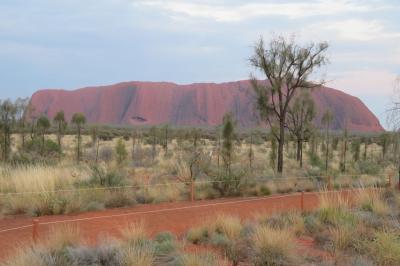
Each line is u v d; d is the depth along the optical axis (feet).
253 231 29.50
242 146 176.76
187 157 66.59
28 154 71.92
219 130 98.22
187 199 51.26
